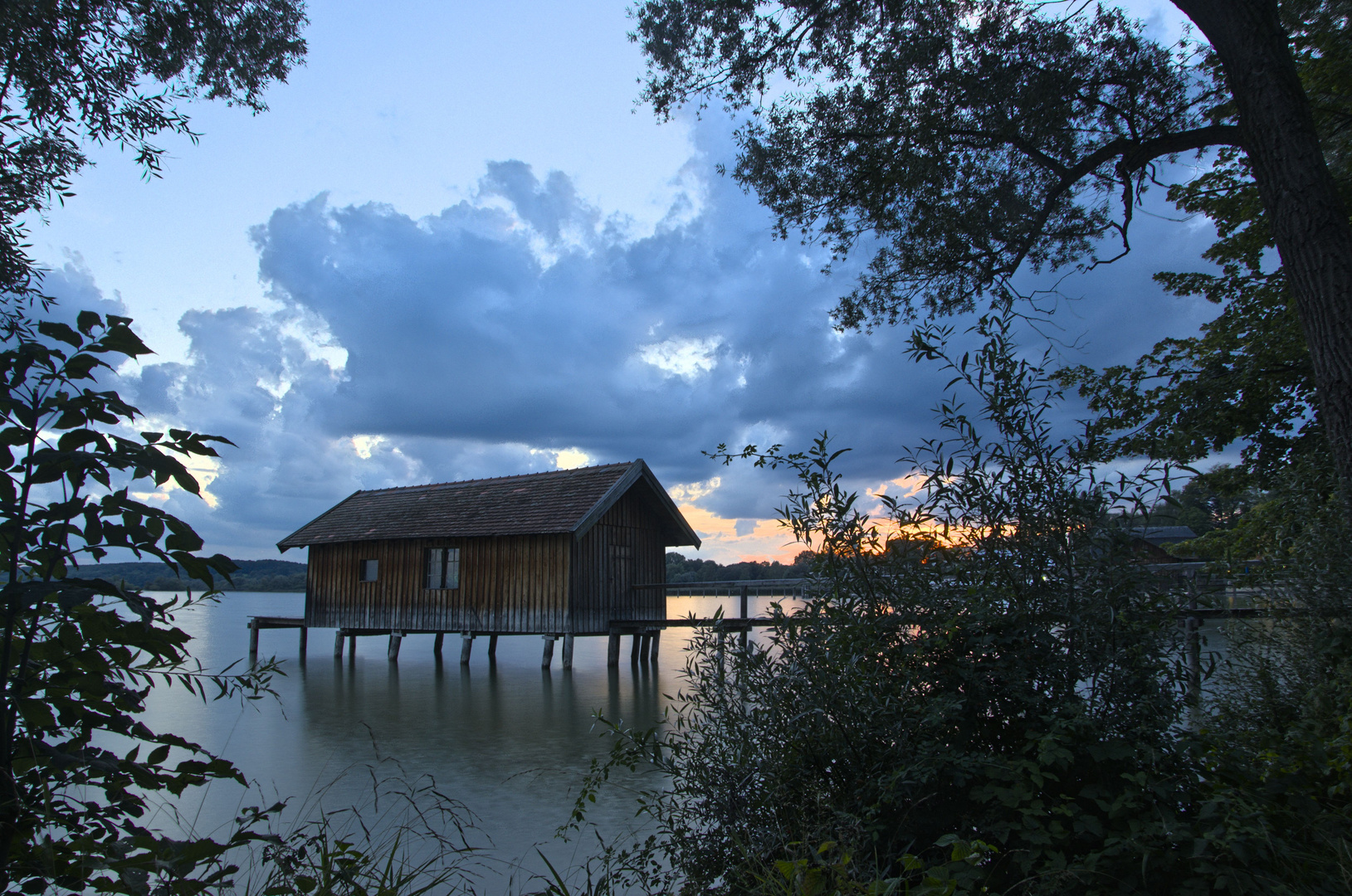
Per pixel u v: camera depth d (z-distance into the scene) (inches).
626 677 729.0
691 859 132.3
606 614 804.0
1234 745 137.6
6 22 199.0
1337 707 151.9
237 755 372.5
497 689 642.2
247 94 289.1
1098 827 105.0
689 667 143.4
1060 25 342.6
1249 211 481.1
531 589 780.6
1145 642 118.4
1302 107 222.4
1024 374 132.6
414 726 460.1
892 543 135.8
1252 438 480.1
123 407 72.8
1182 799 109.8
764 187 407.8
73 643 70.4
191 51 264.7
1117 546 122.6
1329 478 222.5
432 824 244.2
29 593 63.2
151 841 71.3
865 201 389.7
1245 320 497.0
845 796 122.2
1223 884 94.0
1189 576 127.8
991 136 354.6
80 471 69.3
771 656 136.9
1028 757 117.6
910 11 354.0
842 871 94.5
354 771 338.3
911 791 118.3
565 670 751.1
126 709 73.6
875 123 374.0
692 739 140.6
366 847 212.2
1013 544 127.6
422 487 978.7
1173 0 248.1
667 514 877.2
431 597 847.1
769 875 107.0
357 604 901.2
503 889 184.2
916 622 127.9
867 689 123.2
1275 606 185.3
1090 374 494.3
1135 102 347.3
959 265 392.8
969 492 130.7
